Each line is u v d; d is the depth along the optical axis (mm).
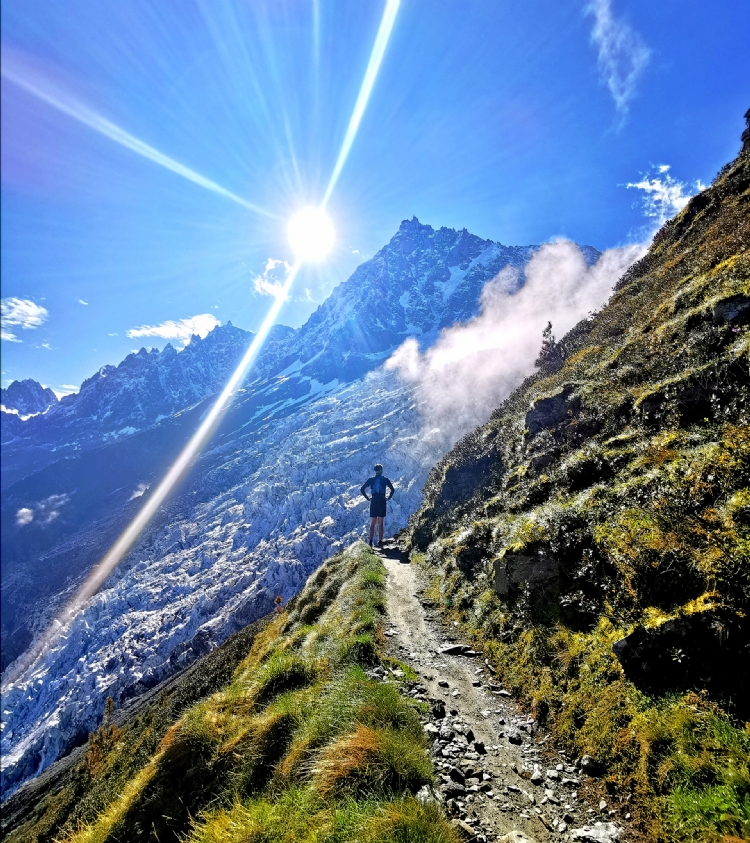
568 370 16406
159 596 129625
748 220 13203
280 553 117812
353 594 11211
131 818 5641
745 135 22875
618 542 6035
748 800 3238
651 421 8633
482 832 3902
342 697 5836
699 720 3932
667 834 3516
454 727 5547
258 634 18016
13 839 22375
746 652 3969
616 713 4652
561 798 4262
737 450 5582
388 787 4258
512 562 7918
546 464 11156
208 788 5496
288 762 5082
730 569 4461
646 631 4746
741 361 7184
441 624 9281
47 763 92188
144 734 16781
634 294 19422
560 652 6059
